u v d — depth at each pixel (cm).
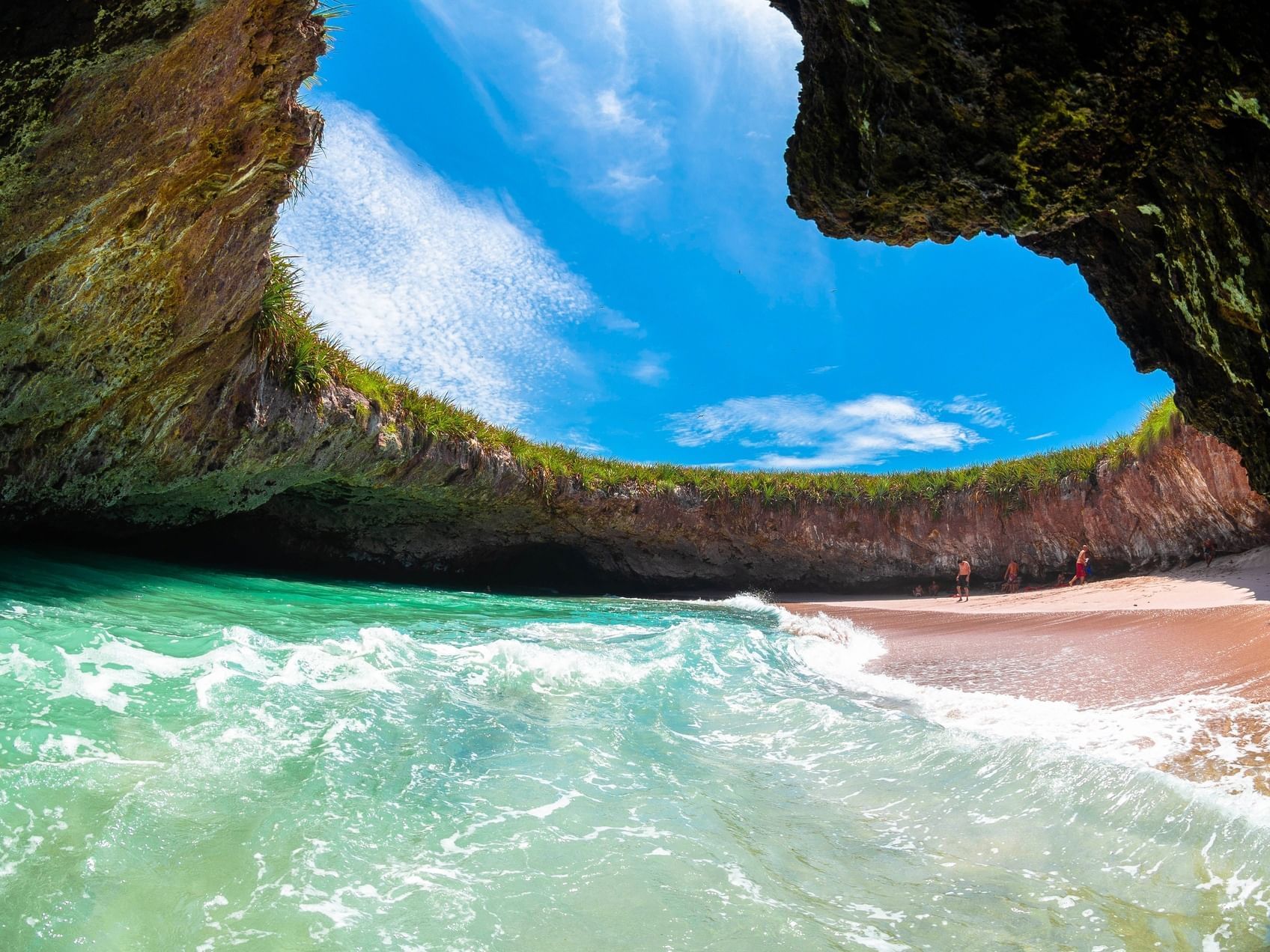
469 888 386
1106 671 916
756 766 599
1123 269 630
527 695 755
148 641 696
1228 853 413
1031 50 420
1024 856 439
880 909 384
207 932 329
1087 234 630
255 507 1675
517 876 402
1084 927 365
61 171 698
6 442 980
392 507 2081
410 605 1478
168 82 691
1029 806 499
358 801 459
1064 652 1121
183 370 1151
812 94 577
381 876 388
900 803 522
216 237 975
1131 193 529
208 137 798
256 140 867
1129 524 2397
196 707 555
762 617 1955
